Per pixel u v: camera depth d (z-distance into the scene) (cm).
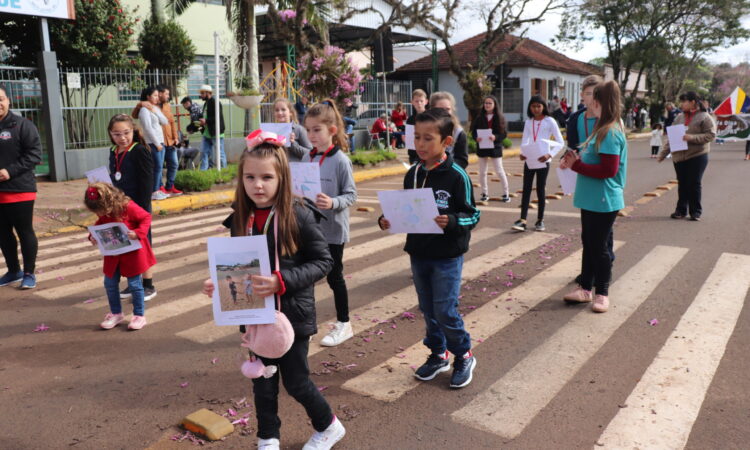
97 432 314
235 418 324
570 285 553
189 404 343
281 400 343
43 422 325
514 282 568
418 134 329
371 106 2175
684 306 484
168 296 546
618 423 308
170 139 1027
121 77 1419
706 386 346
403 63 3575
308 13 1683
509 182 1323
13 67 1186
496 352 406
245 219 265
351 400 342
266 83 1900
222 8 1892
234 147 1584
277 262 257
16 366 399
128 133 504
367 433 306
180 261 670
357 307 508
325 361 398
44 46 1204
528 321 463
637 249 676
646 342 414
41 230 836
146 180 509
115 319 469
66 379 378
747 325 441
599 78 522
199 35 1834
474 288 552
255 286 245
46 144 1228
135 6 1644
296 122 565
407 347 420
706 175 1366
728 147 2272
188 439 304
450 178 334
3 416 332
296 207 265
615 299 507
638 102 4344
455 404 335
